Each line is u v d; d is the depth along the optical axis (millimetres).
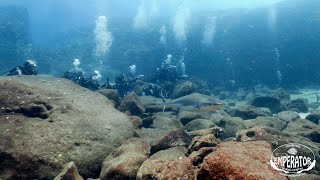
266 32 25828
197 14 33031
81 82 14203
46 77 9203
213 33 27734
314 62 22922
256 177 2531
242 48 25578
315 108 13844
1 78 7117
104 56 28328
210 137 4863
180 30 28922
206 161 2834
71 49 30562
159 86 15922
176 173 3621
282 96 15344
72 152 5316
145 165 4133
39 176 4773
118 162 4766
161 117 9086
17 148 4938
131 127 7125
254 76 23750
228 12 31109
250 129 6008
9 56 30047
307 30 24344
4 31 32406
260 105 13164
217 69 25172
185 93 13352
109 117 6977
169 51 27703
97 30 30188
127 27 31125
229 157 2803
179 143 5602
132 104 10039
